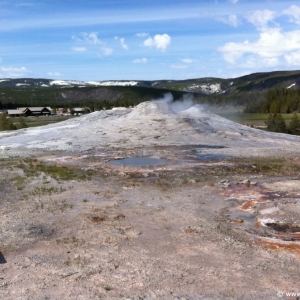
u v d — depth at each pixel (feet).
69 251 26.78
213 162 63.26
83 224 32.37
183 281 22.26
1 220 33.55
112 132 96.68
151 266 24.29
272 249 27.22
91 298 20.45
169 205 38.22
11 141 91.50
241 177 51.49
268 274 23.11
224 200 40.24
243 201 39.83
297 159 65.87
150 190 44.55
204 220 33.58
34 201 39.75
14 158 69.46
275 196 41.86
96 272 23.50
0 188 45.80
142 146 81.15
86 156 70.38
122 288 21.49
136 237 29.37
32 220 33.58
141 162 63.67
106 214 35.06
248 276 22.85
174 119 107.24
